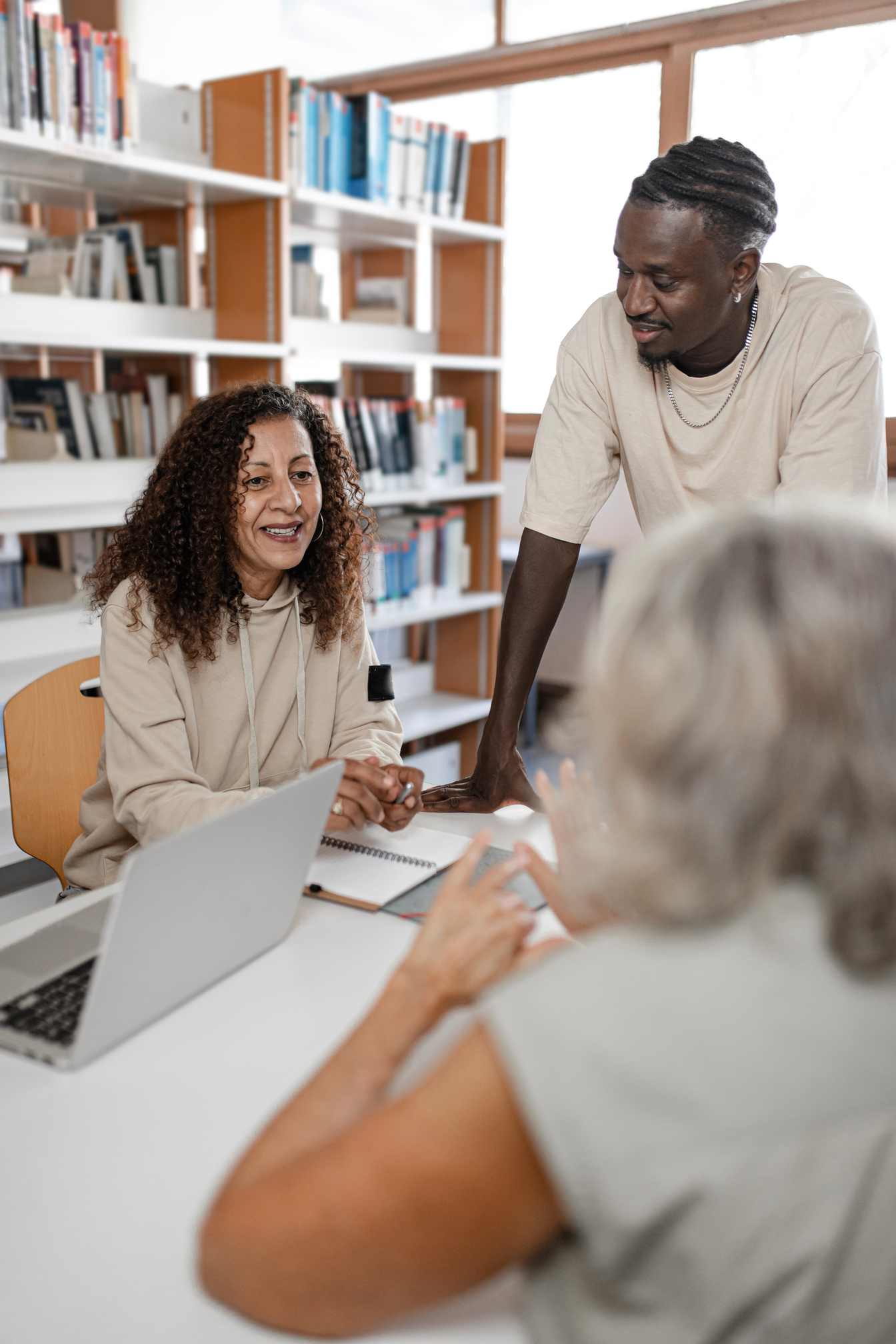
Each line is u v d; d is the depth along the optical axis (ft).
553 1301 1.84
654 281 4.54
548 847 4.62
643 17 12.13
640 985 1.68
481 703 12.34
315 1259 1.76
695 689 1.66
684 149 4.46
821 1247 1.61
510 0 12.93
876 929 1.64
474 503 12.41
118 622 4.85
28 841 5.58
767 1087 1.61
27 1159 2.63
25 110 7.72
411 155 10.75
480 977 2.33
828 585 1.67
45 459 9.02
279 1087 2.93
